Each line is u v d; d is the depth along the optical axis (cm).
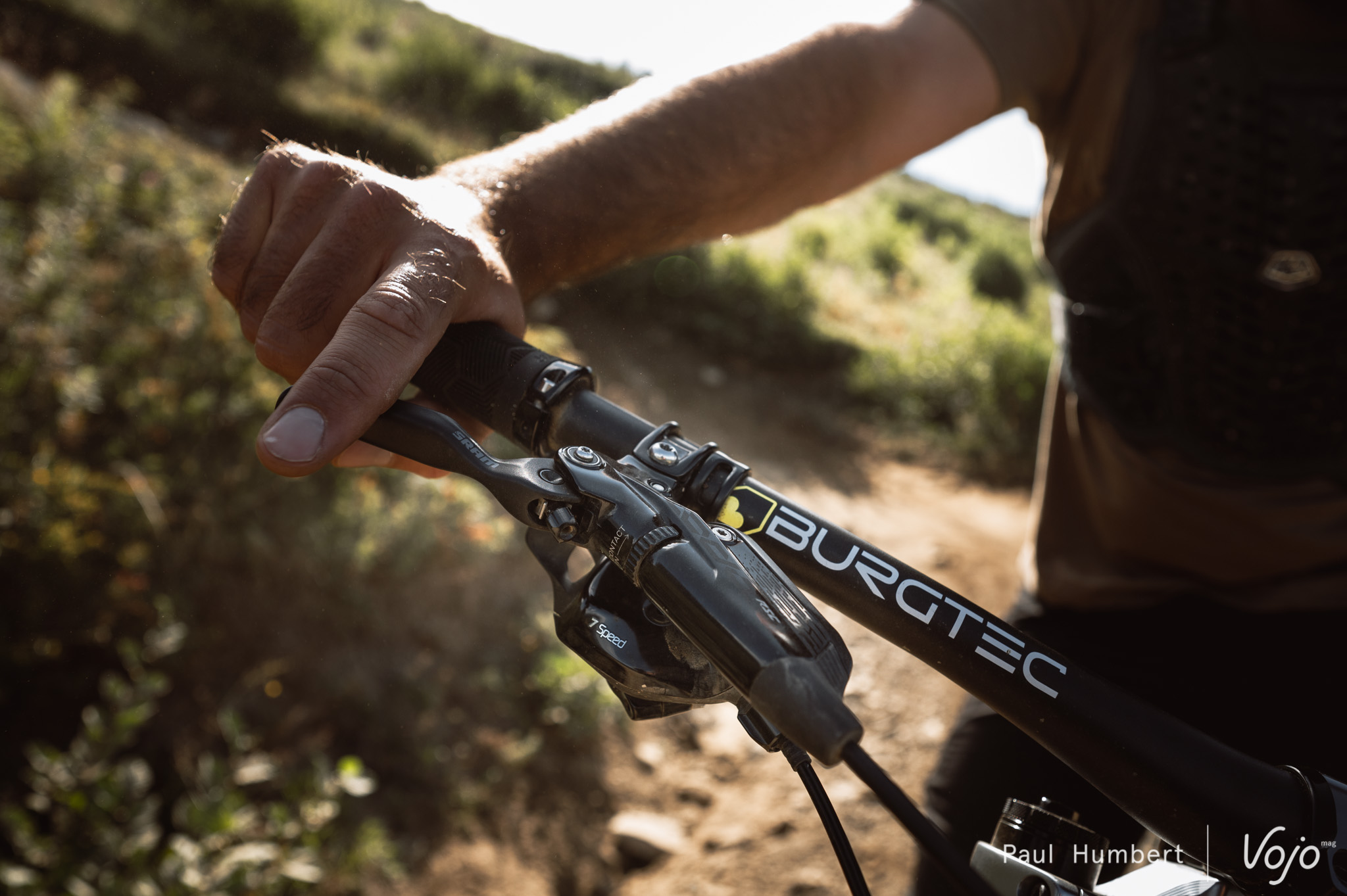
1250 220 87
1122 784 49
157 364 295
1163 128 91
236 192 67
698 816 305
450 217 62
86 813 186
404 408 53
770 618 42
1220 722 88
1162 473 97
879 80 90
